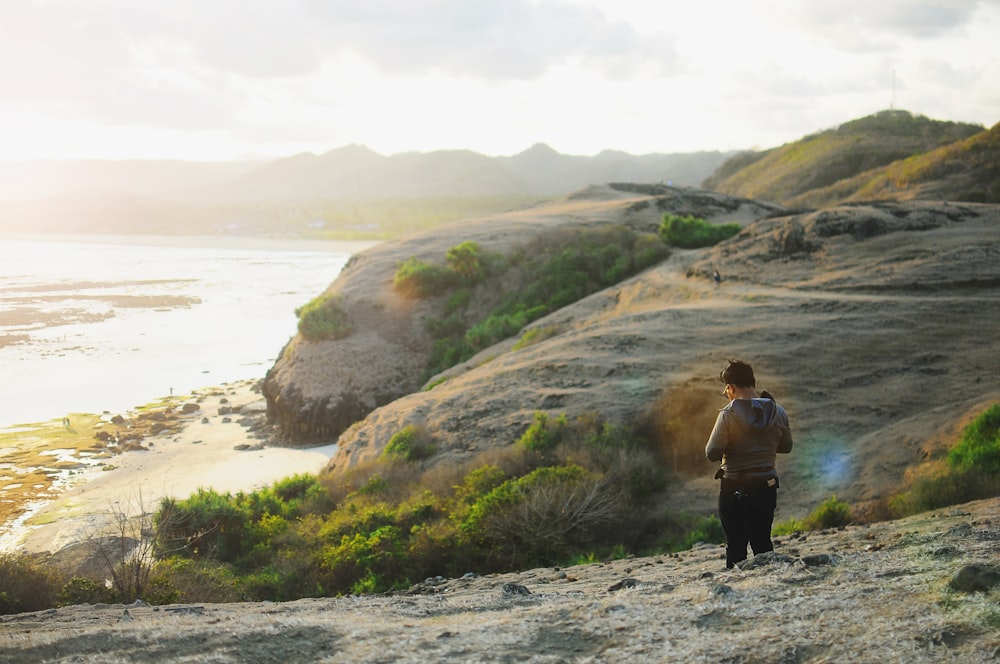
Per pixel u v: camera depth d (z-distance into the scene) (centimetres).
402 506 2245
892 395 2634
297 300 12731
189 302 12406
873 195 11206
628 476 2402
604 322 4259
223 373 7544
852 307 3503
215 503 2494
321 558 1864
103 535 2597
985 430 1895
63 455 4834
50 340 9150
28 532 3428
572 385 3353
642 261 6788
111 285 14938
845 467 2180
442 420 3431
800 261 4584
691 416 2806
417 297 7106
